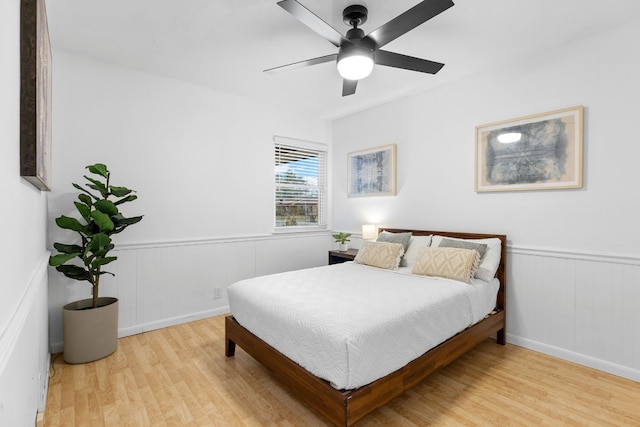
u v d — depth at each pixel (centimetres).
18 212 115
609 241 241
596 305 246
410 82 339
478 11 216
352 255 400
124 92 302
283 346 199
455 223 336
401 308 199
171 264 332
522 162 284
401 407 198
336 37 197
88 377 230
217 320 350
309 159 468
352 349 160
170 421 184
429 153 359
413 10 170
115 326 269
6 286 93
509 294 295
